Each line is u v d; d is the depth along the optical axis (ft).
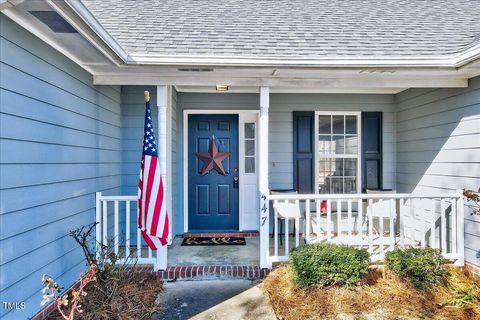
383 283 12.23
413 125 17.71
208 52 12.52
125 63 11.95
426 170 16.49
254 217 20.03
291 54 12.72
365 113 19.81
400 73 13.46
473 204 13.07
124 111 16.89
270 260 13.57
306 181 19.85
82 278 9.25
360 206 13.65
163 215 12.35
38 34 9.20
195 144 20.01
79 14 8.16
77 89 11.83
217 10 17.84
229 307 11.06
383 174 19.80
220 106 19.54
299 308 10.80
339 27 16.05
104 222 13.42
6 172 7.98
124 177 16.93
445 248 13.64
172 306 11.14
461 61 12.07
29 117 8.92
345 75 13.82
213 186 20.07
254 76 13.82
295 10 18.58
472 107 13.29
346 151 20.03
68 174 11.14
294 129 19.77
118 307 10.41
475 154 13.10
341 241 13.82
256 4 19.33
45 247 9.71
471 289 11.62
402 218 13.69
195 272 13.26
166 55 12.01
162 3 18.51
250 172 20.12
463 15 17.85
